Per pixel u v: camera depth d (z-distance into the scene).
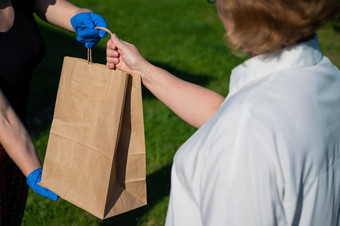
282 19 0.89
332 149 0.99
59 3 1.88
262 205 0.87
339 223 1.07
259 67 0.98
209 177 0.92
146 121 4.23
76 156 1.49
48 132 3.95
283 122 0.90
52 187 1.55
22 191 1.91
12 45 1.72
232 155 0.89
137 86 1.37
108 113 1.37
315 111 0.95
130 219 2.96
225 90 5.30
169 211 1.15
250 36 0.93
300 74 0.97
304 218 0.96
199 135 1.01
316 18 0.91
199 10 9.05
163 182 3.39
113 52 1.50
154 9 8.68
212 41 7.17
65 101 1.50
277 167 0.87
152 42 6.77
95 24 1.68
